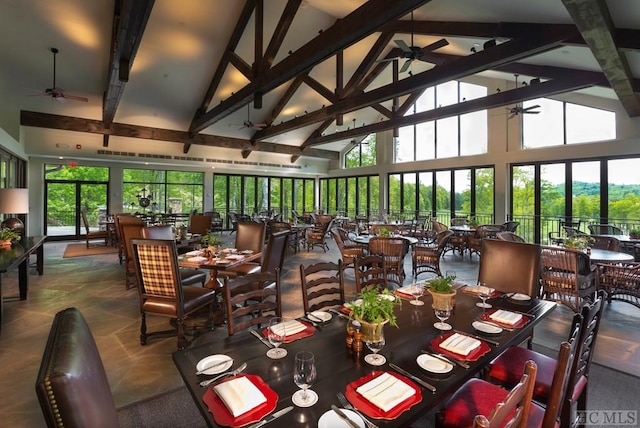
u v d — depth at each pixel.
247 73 6.42
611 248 4.71
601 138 7.07
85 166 10.21
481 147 9.23
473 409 1.48
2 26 5.57
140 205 10.76
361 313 1.51
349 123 12.31
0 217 6.84
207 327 3.35
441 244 5.18
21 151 8.27
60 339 0.91
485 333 1.76
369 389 1.23
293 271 5.97
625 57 4.01
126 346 2.93
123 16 3.61
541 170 8.03
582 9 2.77
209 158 11.84
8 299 4.21
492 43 4.59
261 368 1.39
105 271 5.77
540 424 1.41
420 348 1.58
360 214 12.86
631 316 3.70
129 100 8.25
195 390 1.25
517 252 2.82
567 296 3.70
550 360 1.90
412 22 5.53
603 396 2.24
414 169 10.97
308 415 1.10
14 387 2.31
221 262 3.52
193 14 6.16
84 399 0.77
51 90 5.74
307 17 6.68
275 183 14.30
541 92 5.73
